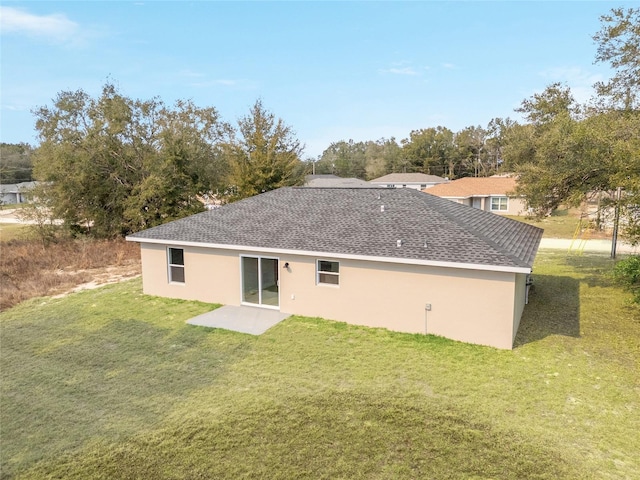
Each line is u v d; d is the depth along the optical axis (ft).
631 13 45.37
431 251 34.91
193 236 46.70
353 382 27.17
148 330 37.91
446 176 252.01
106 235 91.56
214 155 102.73
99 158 88.89
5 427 23.18
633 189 37.14
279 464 19.40
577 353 31.07
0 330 39.14
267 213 50.29
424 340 33.96
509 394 25.22
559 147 44.65
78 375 29.37
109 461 19.97
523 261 32.48
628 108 48.93
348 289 38.24
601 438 20.77
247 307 43.78
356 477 18.42
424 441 20.80
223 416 23.49
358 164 301.22
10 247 83.35
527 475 18.26
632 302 39.93
